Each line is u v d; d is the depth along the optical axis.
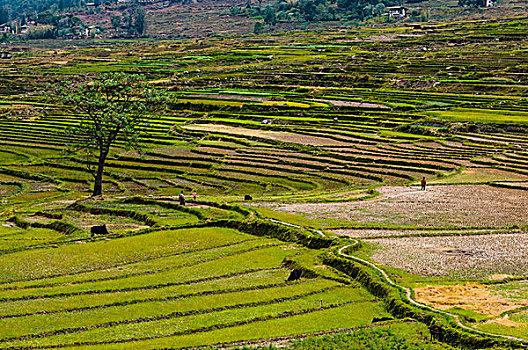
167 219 100.50
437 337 51.59
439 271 67.75
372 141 178.62
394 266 70.00
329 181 138.75
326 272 71.06
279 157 163.38
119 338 54.59
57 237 92.00
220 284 68.56
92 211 108.69
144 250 83.25
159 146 181.25
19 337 55.22
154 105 142.25
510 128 181.62
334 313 59.59
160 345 52.66
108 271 74.38
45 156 169.38
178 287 68.12
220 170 151.12
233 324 57.72
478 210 98.12
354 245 77.69
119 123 131.00
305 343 51.53
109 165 160.12
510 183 119.69
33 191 134.12
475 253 74.31
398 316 57.81
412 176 135.75
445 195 110.88
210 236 89.88
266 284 68.38
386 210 99.94
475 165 142.88
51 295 65.81
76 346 53.12
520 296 59.16
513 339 48.84
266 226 90.94
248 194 124.75
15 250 84.06
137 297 64.94
